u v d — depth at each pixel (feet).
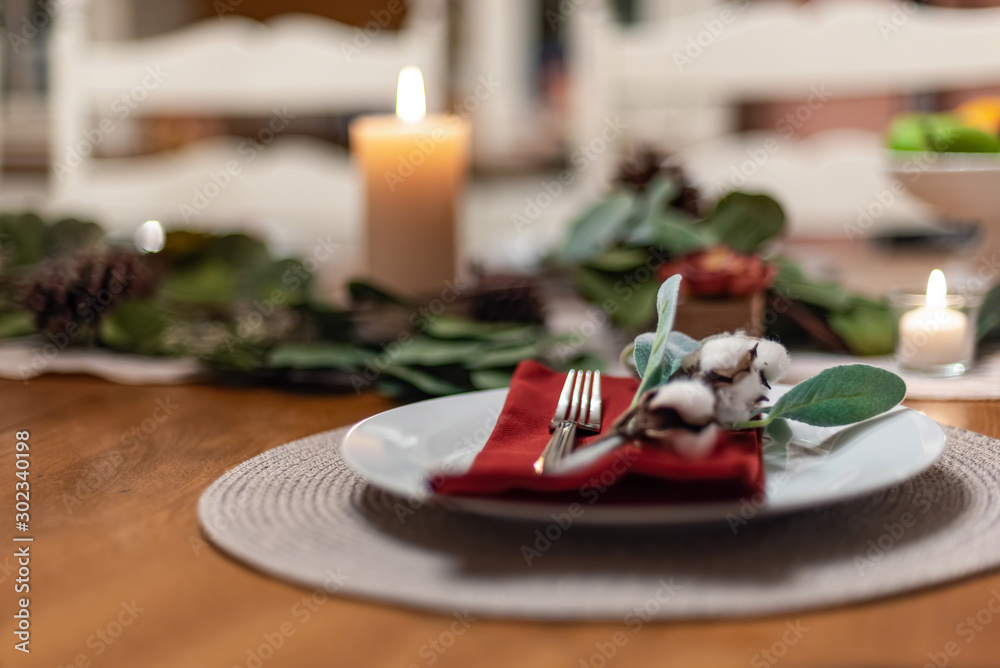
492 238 8.50
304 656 3.06
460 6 15.38
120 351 4.90
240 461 3.83
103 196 8.52
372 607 3.16
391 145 4.85
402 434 3.61
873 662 2.96
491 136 15.40
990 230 4.94
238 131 13.55
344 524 3.41
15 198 10.78
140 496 3.62
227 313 5.06
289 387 4.52
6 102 11.66
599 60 7.95
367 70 8.50
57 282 4.84
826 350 4.75
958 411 4.11
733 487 3.21
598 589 3.16
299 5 14.73
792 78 7.83
